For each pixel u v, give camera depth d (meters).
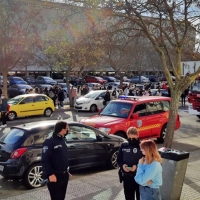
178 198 5.76
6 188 7.62
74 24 10.23
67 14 10.06
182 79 8.98
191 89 20.19
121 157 5.31
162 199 5.67
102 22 9.95
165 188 5.63
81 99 23.78
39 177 7.62
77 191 6.72
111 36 9.86
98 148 8.78
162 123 13.05
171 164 5.58
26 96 19.84
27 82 42.59
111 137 9.26
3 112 16.62
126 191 5.31
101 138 8.92
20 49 22.06
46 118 20.08
